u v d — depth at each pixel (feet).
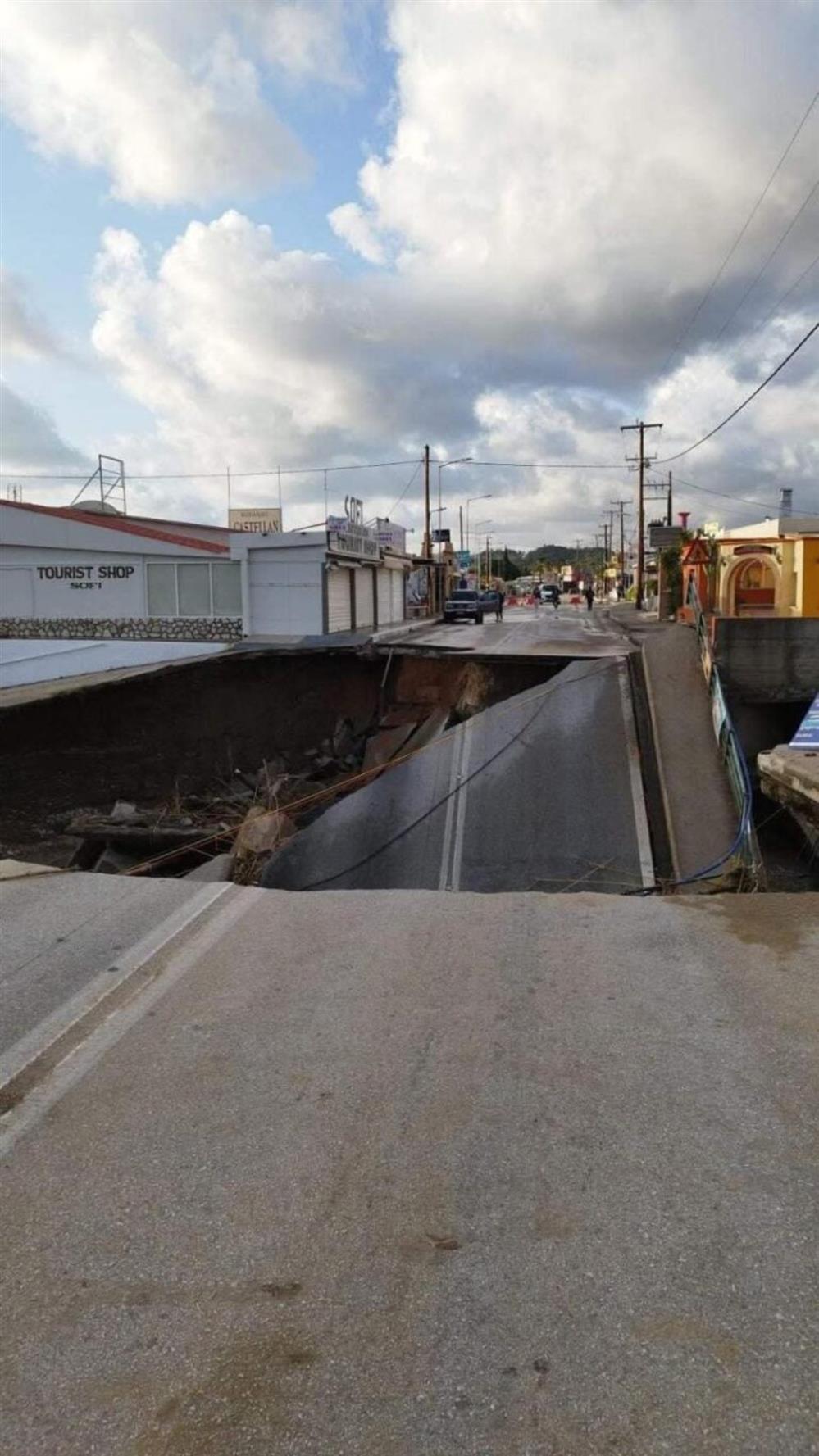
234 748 66.08
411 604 172.76
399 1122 11.13
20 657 67.72
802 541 76.28
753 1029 13.39
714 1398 7.17
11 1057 13.01
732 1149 10.44
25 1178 10.21
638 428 193.57
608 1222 9.27
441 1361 7.59
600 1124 10.99
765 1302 8.14
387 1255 8.86
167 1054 13.01
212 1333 7.95
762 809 51.49
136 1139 10.91
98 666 73.41
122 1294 8.43
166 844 51.11
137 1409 7.19
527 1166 10.21
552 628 109.81
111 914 19.24
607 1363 7.53
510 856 40.60
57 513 99.50
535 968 15.96
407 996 14.82
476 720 50.24
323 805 53.88
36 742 58.18
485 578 364.79
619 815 41.57
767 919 18.35
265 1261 8.82
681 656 55.83
